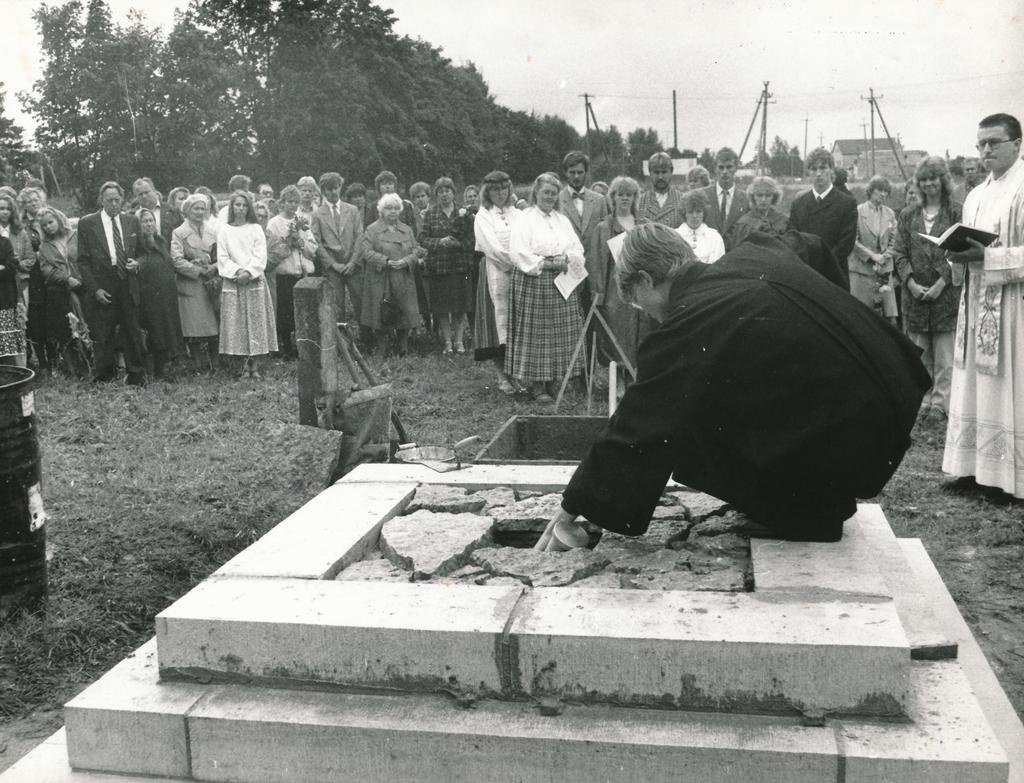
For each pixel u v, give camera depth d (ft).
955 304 25.73
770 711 8.46
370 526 11.85
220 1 76.79
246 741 8.82
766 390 9.67
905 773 7.89
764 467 9.84
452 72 86.33
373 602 9.46
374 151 81.35
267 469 19.52
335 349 20.51
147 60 75.36
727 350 9.63
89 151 74.54
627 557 10.96
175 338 32.91
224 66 77.51
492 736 8.41
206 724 8.86
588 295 29.81
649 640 8.51
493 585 10.14
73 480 20.03
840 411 9.61
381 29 80.38
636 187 29.01
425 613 9.14
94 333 32.04
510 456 17.46
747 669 8.41
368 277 36.40
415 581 10.48
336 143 79.87
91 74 72.90
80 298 33.50
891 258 29.94
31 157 62.44
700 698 8.53
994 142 18.20
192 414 26.96
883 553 11.53
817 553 10.31
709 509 12.55
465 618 9.02
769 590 9.39
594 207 30.22
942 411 26.17
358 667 9.03
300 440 19.92
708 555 10.96
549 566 10.61
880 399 9.65
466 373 33.40
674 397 9.73
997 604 14.58
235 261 32.76
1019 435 18.35
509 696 8.83
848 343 9.71
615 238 26.40
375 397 20.79
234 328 32.86
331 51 79.51
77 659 12.99
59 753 9.54
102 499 18.60
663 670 8.54
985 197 18.69
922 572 13.25
